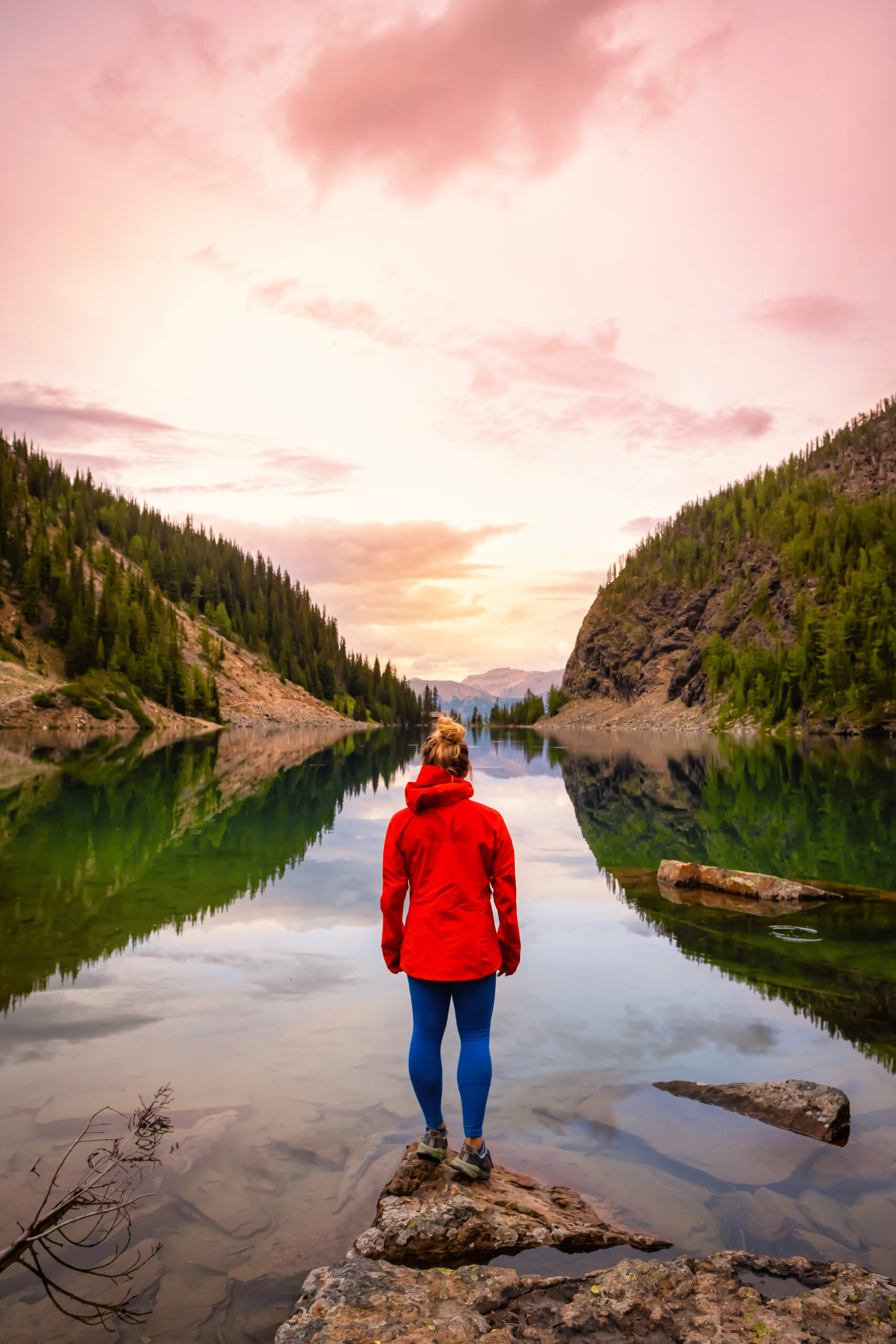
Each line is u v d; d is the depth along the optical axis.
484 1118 3.27
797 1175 2.82
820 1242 2.44
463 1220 2.52
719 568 154.12
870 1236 2.46
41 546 93.12
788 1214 2.58
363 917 6.41
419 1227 2.47
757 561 134.00
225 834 10.86
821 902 7.37
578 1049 3.94
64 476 143.00
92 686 74.00
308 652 148.12
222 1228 2.46
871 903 7.36
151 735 63.69
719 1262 2.33
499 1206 2.63
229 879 7.85
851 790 19.64
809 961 5.47
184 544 149.25
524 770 29.30
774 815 14.46
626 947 5.84
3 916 6.32
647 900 7.46
